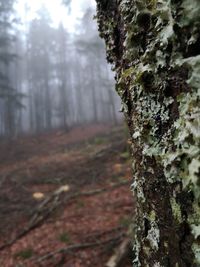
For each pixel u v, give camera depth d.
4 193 10.72
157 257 0.87
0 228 7.72
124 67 1.00
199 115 0.73
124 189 9.16
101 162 12.88
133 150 1.01
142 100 0.89
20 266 5.73
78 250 5.95
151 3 0.86
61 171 12.84
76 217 7.70
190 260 0.76
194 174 0.71
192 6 0.76
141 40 0.90
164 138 0.83
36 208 8.79
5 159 19.42
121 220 6.85
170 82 0.81
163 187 0.84
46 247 6.37
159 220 0.86
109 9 1.08
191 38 0.76
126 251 5.30
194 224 0.75
